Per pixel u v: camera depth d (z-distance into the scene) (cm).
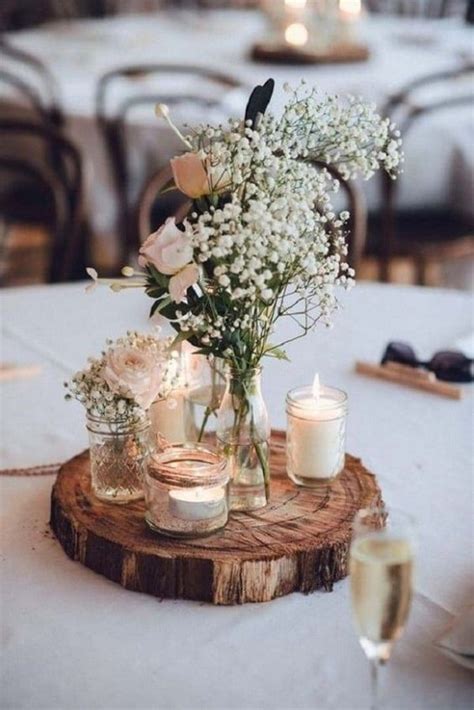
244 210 131
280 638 125
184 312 135
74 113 412
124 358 140
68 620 129
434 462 170
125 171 403
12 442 177
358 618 107
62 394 197
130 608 131
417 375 200
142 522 140
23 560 141
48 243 515
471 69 427
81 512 142
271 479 153
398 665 120
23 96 420
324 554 133
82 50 496
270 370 207
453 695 116
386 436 180
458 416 188
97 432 142
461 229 404
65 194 380
